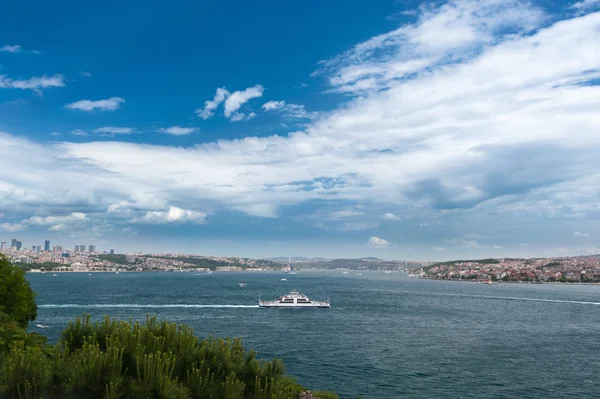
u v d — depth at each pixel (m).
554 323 170.75
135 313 178.50
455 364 95.44
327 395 47.56
